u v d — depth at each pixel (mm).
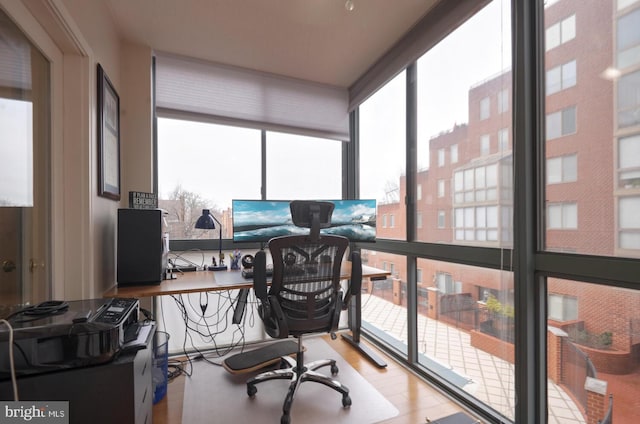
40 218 1289
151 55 2246
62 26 1255
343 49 2295
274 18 1927
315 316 1689
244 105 2564
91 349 904
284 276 1599
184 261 2447
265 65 2520
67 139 1438
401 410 1678
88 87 1492
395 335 2385
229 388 1903
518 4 1371
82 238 1451
